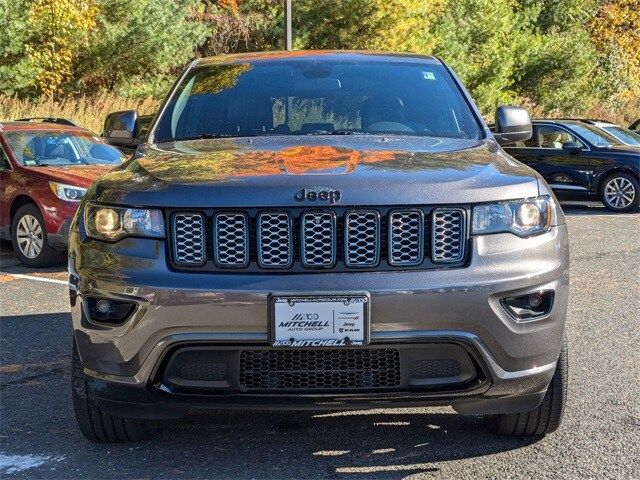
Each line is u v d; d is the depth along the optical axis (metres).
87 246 3.72
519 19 43.00
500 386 3.61
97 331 3.64
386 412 4.66
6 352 6.04
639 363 5.64
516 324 3.58
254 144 4.35
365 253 3.52
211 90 5.07
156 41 25.67
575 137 16.20
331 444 4.20
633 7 51.34
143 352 3.54
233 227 3.53
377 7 29.92
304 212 3.49
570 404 4.77
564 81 41.94
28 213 9.84
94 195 3.81
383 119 4.80
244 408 3.56
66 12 22.58
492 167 3.89
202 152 4.18
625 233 12.69
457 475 3.80
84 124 21.89
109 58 25.39
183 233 3.56
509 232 3.62
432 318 3.46
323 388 3.52
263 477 3.80
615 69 47.31
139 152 4.42
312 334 3.44
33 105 21.94
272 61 5.36
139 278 3.53
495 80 37.25
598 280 8.76
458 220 3.57
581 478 3.77
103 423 4.05
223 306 3.44
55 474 3.84
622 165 15.73
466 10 37.41
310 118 4.82
